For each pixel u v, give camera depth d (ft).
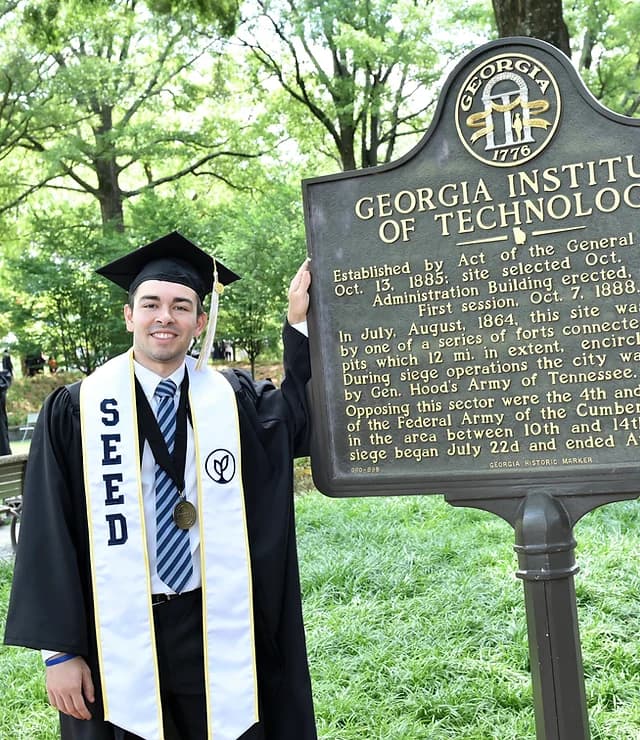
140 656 8.99
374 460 10.00
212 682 9.15
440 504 22.81
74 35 61.41
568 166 9.39
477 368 9.71
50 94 60.49
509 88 9.48
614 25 56.95
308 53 66.64
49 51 56.85
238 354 75.05
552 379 9.51
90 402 9.36
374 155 72.18
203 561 9.19
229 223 57.21
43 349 63.77
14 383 80.89
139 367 9.62
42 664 14.93
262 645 9.59
